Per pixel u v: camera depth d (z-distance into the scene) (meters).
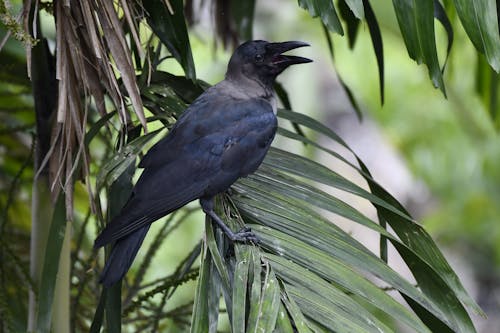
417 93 20.31
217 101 8.79
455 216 21.30
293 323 7.02
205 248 7.45
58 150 8.47
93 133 8.24
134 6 8.75
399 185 22.19
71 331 9.62
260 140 8.55
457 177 21.17
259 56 9.30
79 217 12.45
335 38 19.67
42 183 9.05
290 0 20.16
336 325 6.83
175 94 9.09
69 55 8.16
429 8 7.61
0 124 11.96
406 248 7.86
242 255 7.31
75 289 10.62
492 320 22.38
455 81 19.58
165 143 8.43
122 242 7.69
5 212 9.17
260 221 7.96
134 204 7.88
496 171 21.08
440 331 7.84
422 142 20.89
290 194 8.30
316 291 7.06
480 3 7.62
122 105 8.20
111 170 7.85
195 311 6.97
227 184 8.28
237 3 10.74
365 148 22.17
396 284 7.42
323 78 21.83
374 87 19.89
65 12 8.09
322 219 7.94
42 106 8.96
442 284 7.89
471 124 20.81
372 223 7.96
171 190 8.11
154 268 16.02
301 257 7.42
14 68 10.56
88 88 8.19
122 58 8.13
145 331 10.41
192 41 17.77
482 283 22.20
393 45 19.72
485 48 7.60
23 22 7.78
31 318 9.19
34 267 9.12
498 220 21.25
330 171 8.54
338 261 7.46
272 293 6.87
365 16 9.95
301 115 9.37
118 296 7.75
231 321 6.94
